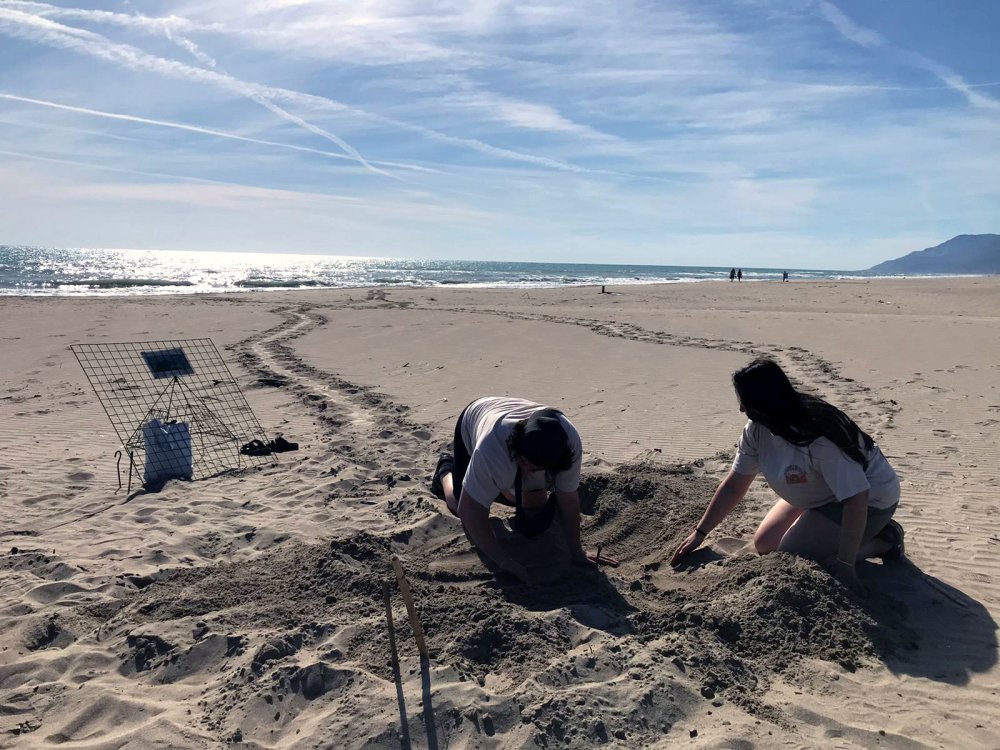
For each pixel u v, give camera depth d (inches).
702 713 110.6
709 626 134.4
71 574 169.2
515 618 135.1
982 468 234.5
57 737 111.1
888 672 122.0
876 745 103.4
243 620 143.9
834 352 502.0
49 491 233.5
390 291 1376.7
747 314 799.1
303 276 2504.9
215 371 464.8
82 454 281.0
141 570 170.7
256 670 124.6
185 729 110.1
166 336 629.0
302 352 540.7
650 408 339.9
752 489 219.8
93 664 131.7
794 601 135.6
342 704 113.3
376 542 178.2
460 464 181.5
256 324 711.7
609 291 1409.9
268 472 253.4
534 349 531.8
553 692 113.5
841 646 127.8
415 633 124.6
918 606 144.3
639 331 637.9
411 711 110.5
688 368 447.8
